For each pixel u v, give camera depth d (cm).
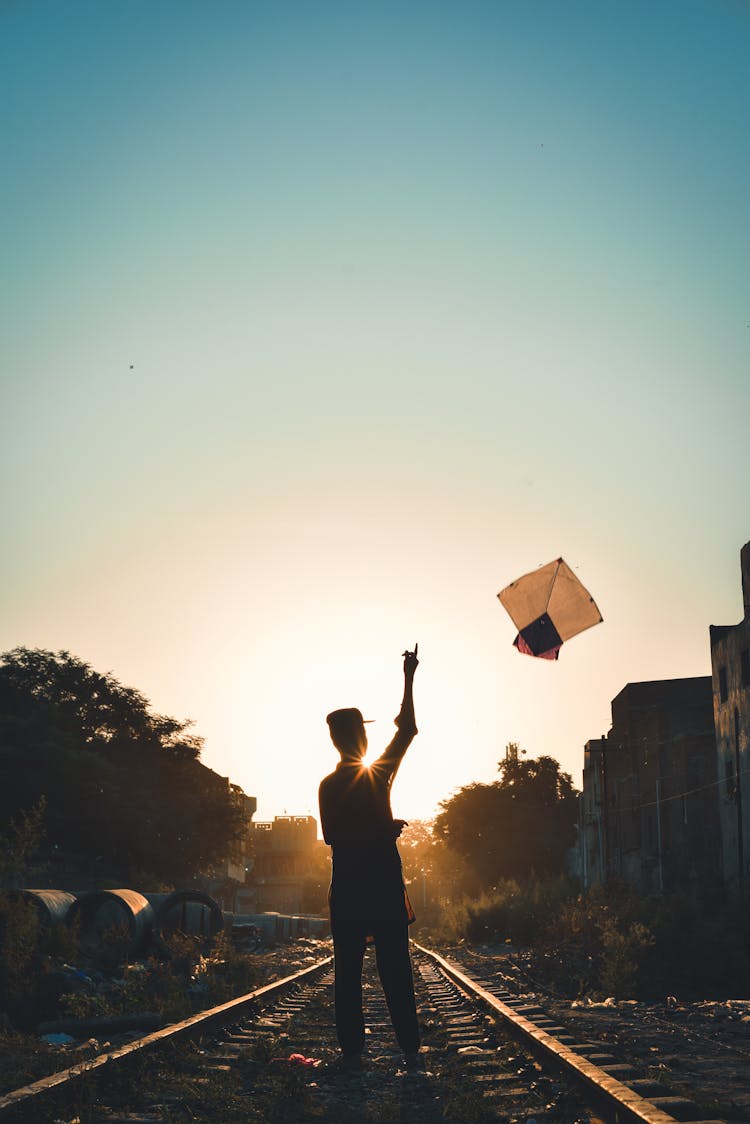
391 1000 650
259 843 11088
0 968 1185
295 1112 546
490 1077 632
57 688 5406
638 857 4766
